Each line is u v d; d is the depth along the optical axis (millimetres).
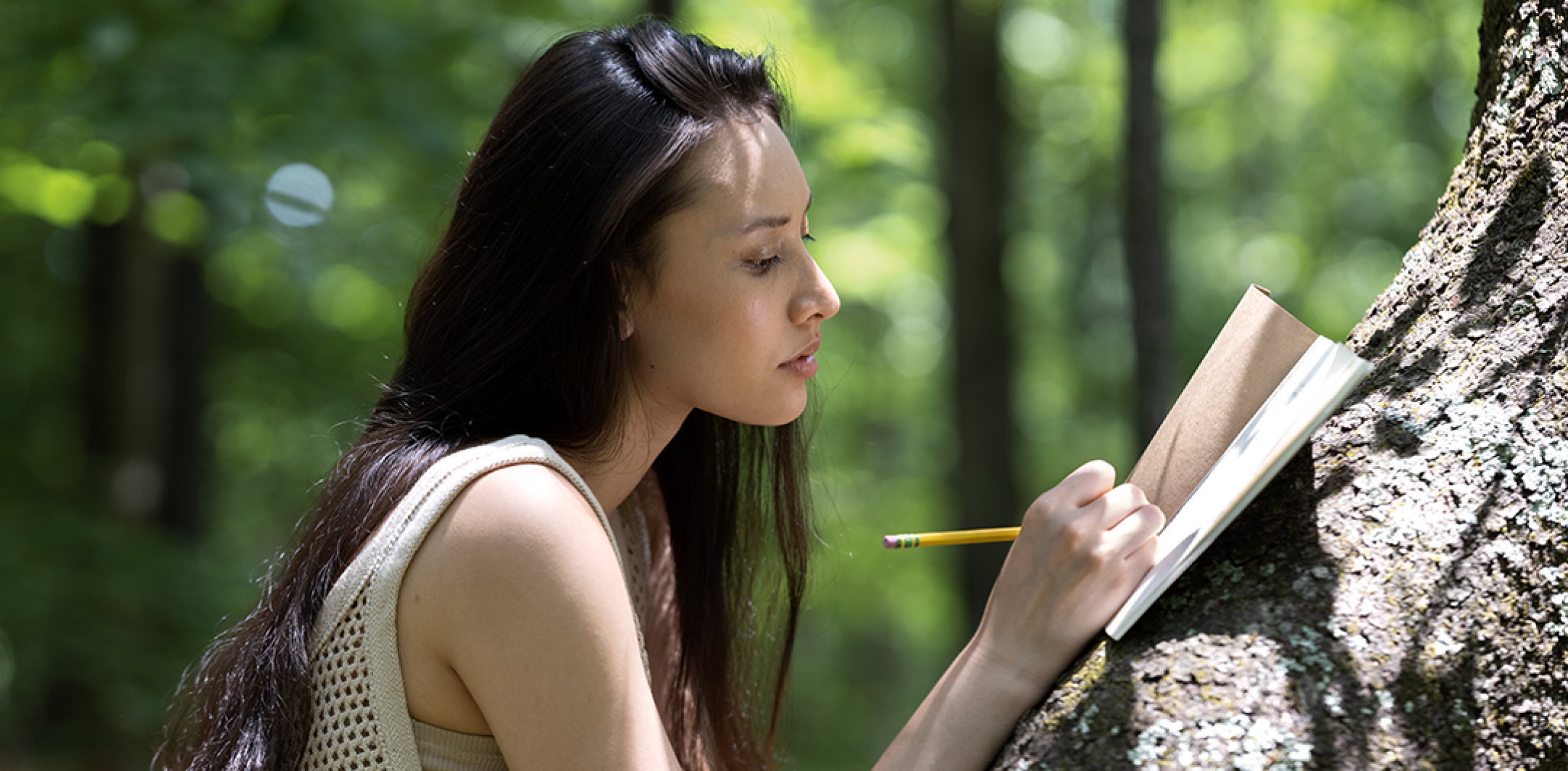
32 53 4344
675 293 1231
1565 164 1182
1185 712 971
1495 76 1302
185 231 5762
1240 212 9203
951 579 8688
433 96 4652
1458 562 1005
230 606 6074
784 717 1881
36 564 5910
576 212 1216
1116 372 9781
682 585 1632
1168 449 1166
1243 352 1136
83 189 5641
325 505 1237
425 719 1141
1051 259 9797
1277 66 8633
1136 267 2846
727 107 1234
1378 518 1044
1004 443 6449
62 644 5469
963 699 1103
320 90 4348
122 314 7375
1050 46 8844
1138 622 1070
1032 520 1138
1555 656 967
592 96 1231
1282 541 1056
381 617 1116
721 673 1639
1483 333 1147
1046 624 1096
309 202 4898
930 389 11102
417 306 1330
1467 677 956
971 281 6414
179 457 7656
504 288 1250
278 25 4445
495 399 1266
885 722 8898
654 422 1355
